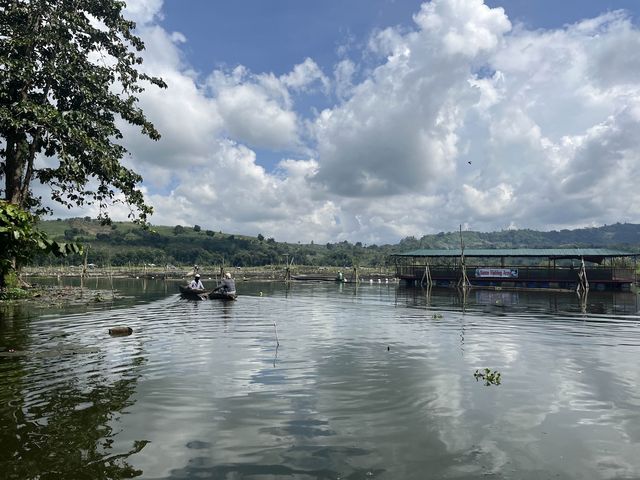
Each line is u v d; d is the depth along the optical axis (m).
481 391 9.01
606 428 7.11
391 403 8.21
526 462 5.91
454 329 17.56
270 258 131.62
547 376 10.20
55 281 60.25
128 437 6.56
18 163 29.52
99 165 29.77
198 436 6.64
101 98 30.70
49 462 5.73
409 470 5.63
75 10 29.77
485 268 50.53
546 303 30.59
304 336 15.57
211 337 15.14
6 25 27.64
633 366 11.21
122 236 142.38
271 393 8.75
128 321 19.09
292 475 5.46
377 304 29.41
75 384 9.24
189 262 127.19
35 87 28.61
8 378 9.66
